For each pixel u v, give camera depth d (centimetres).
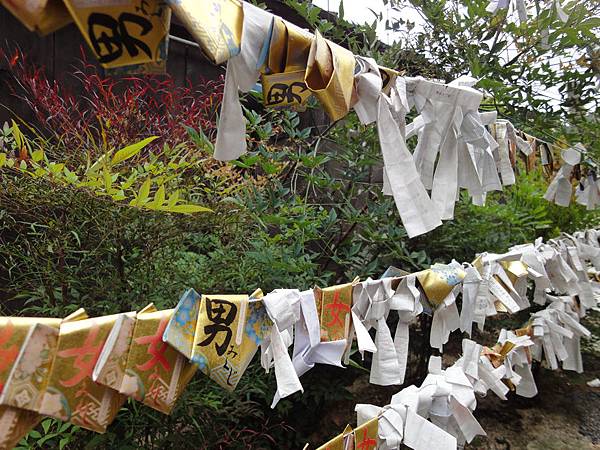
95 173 77
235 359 52
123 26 33
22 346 38
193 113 116
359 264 142
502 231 188
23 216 99
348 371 150
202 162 103
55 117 104
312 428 149
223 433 120
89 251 98
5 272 121
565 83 168
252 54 45
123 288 99
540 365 197
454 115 72
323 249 147
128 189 85
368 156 143
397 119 66
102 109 99
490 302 105
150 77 131
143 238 99
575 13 137
